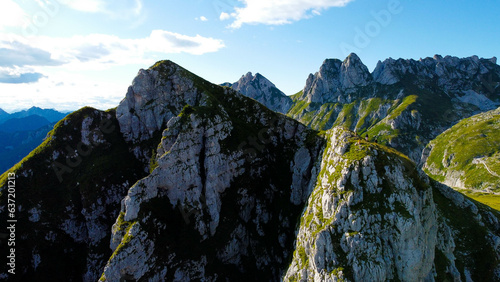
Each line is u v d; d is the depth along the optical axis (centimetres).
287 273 7700
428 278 6819
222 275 8375
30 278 8394
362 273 6094
